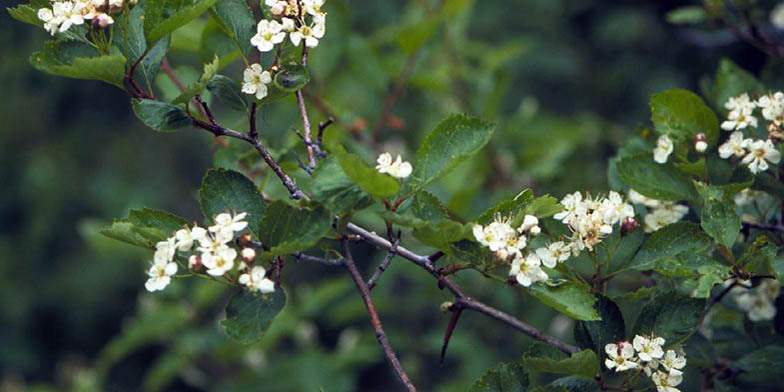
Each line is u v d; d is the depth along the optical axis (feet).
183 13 10.92
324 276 36.06
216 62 10.90
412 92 28.07
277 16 11.27
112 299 41.88
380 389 35.76
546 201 11.00
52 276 41.88
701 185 12.04
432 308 26.50
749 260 11.72
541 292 11.17
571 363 11.14
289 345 31.40
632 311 14.19
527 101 27.99
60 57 11.40
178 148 42.86
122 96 42.86
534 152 25.95
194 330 24.98
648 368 11.42
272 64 11.45
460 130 11.23
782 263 11.55
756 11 18.35
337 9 22.16
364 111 26.66
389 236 11.41
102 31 11.40
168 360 24.44
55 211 41.55
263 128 26.08
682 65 35.17
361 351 25.35
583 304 11.10
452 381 25.96
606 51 37.37
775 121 12.73
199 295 24.50
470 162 24.82
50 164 41.73
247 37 11.76
